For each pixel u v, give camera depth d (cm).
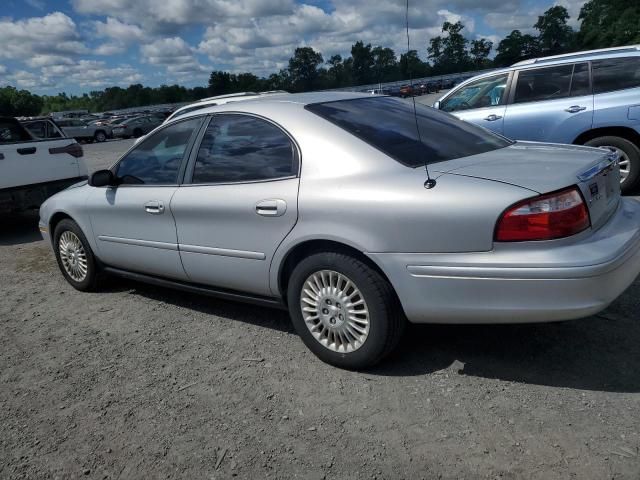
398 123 365
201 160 397
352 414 298
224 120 391
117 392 340
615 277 280
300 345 382
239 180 370
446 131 373
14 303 516
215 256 386
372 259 311
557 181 282
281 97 399
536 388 306
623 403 286
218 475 261
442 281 295
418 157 326
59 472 273
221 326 424
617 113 665
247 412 308
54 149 802
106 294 517
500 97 746
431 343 365
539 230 274
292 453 271
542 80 716
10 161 751
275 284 359
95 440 295
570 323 374
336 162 329
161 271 436
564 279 271
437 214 291
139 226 436
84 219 488
